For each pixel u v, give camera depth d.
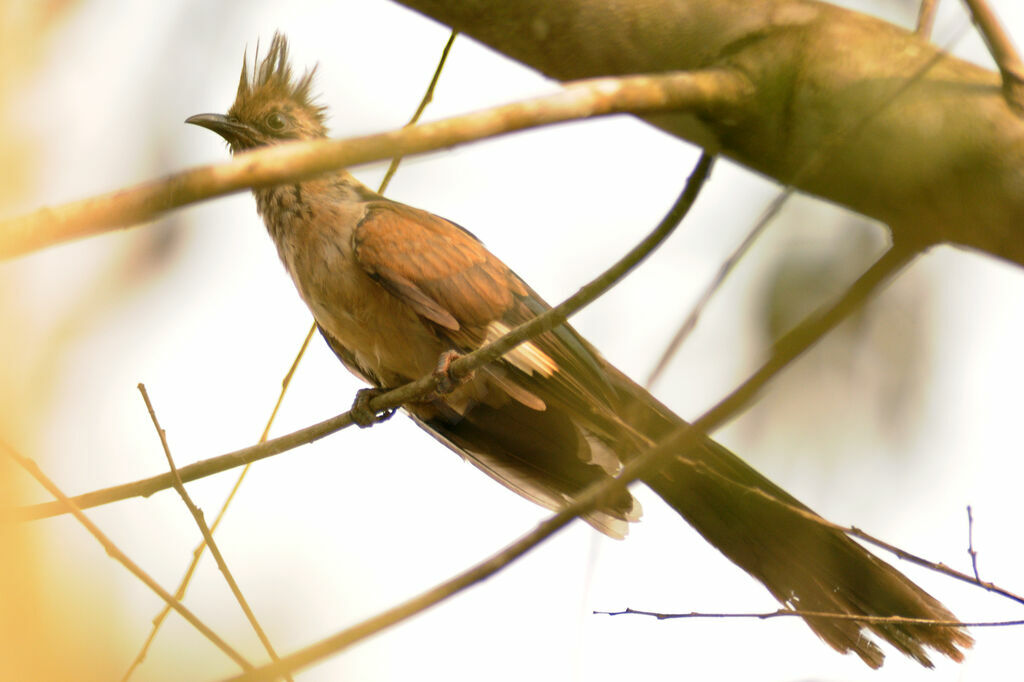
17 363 5.36
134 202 3.64
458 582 4.86
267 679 4.68
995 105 5.16
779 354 4.88
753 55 5.37
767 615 6.46
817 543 7.78
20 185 5.25
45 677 4.57
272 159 3.83
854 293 5.12
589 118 4.62
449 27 6.05
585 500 4.99
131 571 5.52
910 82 4.86
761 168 5.62
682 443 4.96
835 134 5.06
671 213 5.43
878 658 7.48
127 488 6.97
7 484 5.29
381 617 4.77
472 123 4.18
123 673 5.45
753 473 8.02
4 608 4.55
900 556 6.25
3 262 3.51
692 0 5.61
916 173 5.21
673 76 5.08
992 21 5.20
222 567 6.38
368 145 3.98
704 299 4.84
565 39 5.81
